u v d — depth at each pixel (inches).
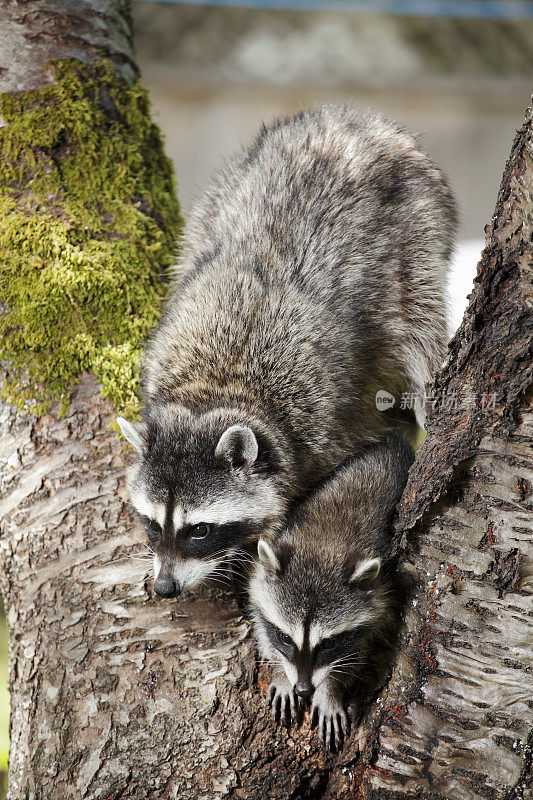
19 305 331.6
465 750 267.3
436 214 414.3
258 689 299.6
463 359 256.7
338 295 375.6
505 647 259.9
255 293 373.7
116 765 287.6
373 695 297.7
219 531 348.8
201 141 891.4
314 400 367.9
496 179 906.7
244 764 288.4
